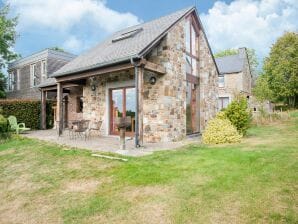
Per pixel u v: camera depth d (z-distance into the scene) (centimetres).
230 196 414
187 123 1193
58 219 423
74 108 1571
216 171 531
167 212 392
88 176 585
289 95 3228
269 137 998
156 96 972
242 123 1046
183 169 562
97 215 414
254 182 456
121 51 954
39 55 1870
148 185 495
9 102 1470
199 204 402
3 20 2184
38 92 1858
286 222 330
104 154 732
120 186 509
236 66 2716
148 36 973
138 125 827
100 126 1188
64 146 881
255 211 362
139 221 379
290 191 409
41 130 1502
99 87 1224
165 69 957
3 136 1185
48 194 522
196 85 1313
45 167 684
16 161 773
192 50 1262
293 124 1528
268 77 3328
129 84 1091
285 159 579
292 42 3244
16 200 518
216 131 909
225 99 2628
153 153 727
